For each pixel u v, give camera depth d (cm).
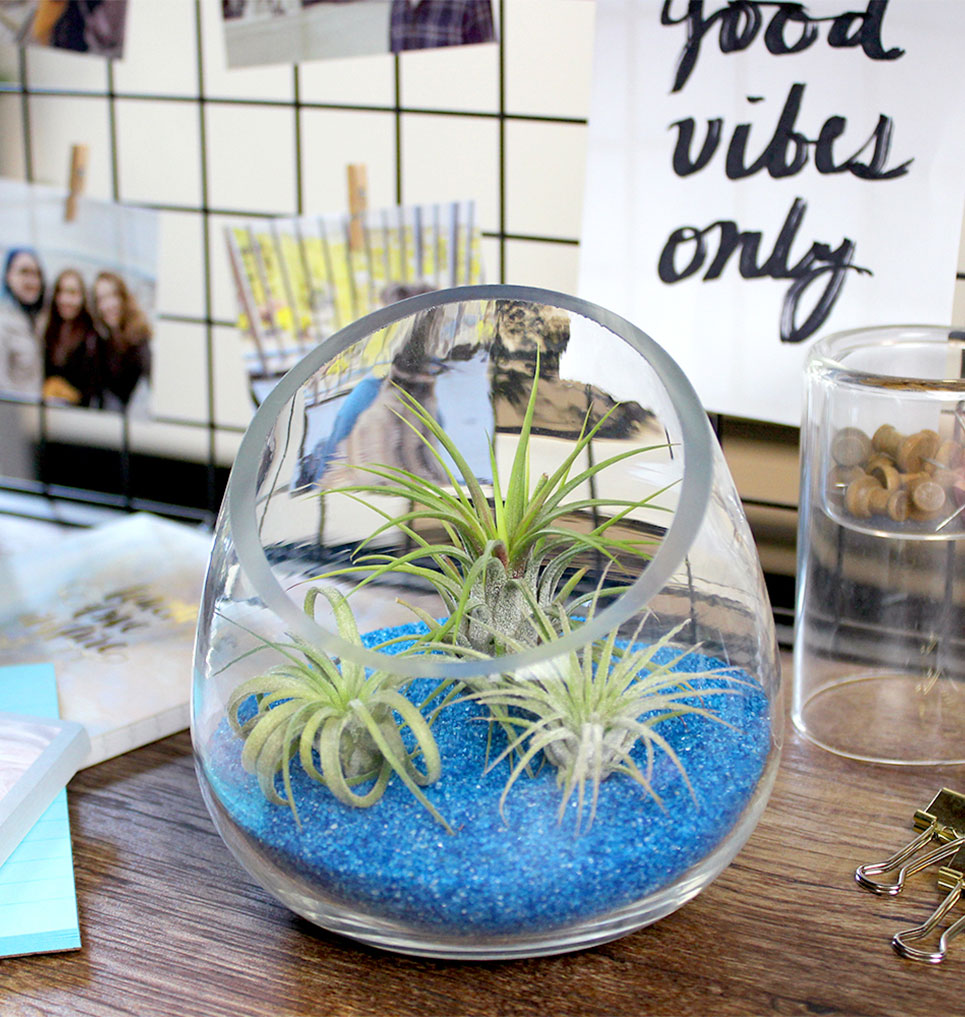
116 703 57
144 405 83
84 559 75
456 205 69
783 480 65
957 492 52
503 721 36
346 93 70
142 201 78
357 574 46
